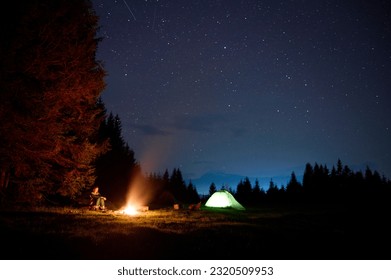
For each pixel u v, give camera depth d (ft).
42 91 41.06
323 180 196.95
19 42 36.83
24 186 43.57
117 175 100.12
